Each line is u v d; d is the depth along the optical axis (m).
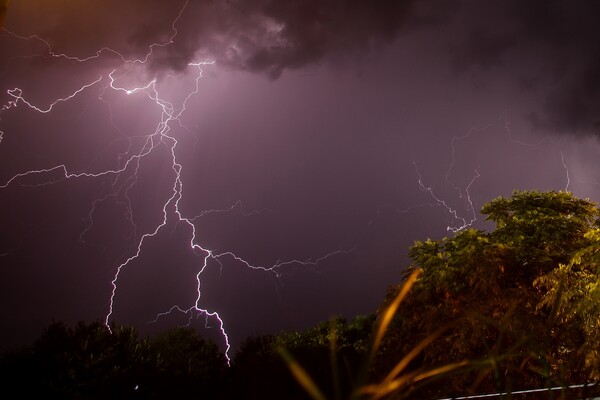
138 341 9.73
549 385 1.39
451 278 10.09
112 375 8.53
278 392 9.95
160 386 9.31
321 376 10.09
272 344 12.19
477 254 9.87
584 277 8.31
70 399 8.09
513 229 10.40
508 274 9.77
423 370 1.16
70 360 8.24
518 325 8.38
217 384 10.62
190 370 10.23
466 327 8.88
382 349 10.41
